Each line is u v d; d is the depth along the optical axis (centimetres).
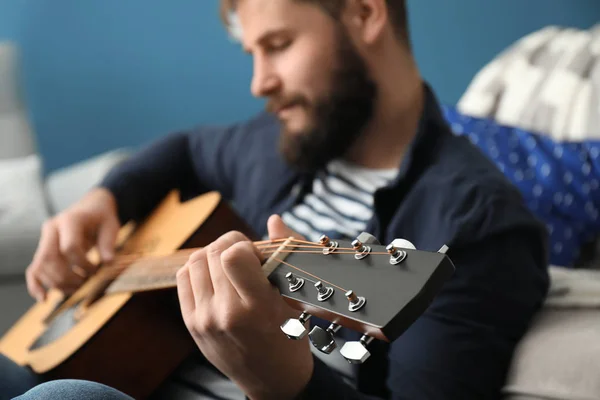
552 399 72
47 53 234
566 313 86
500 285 80
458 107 155
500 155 122
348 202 102
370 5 95
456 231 81
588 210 117
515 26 212
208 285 63
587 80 137
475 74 218
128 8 232
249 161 123
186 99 238
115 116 240
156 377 94
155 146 135
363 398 72
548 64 145
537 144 122
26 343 107
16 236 154
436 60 218
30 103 237
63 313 106
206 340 64
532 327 84
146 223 122
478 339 78
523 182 118
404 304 49
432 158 92
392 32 98
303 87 96
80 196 167
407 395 77
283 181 114
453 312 78
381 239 92
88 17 232
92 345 91
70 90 237
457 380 76
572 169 119
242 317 60
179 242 102
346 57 95
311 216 105
